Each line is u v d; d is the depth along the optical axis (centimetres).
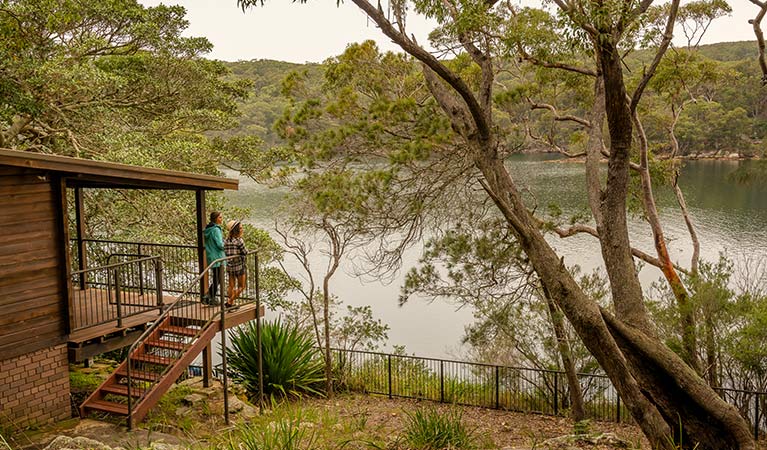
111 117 1898
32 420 930
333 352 1802
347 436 765
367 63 1622
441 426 822
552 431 1383
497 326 1546
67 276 953
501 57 1322
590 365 1638
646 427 852
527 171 6284
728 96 5659
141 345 1055
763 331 1398
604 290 1588
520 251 1421
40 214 925
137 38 1734
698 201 5450
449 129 1484
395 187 1588
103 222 1927
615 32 962
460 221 1590
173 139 2097
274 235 4222
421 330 2809
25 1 1459
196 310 1129
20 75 1530
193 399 1178
